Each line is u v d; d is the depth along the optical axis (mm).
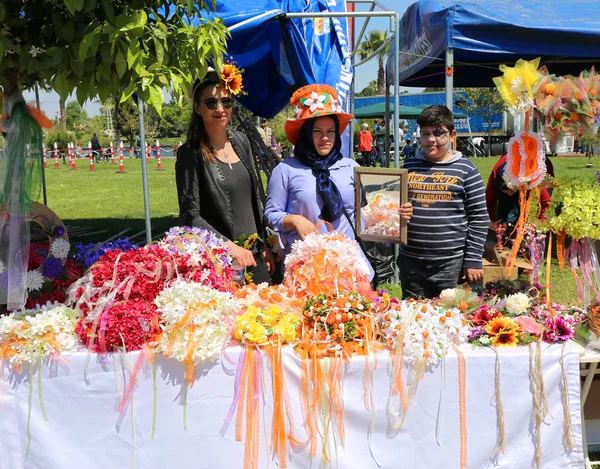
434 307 2348
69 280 2678
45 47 2332
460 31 5488
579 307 2744
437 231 3193
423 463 2281
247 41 5250
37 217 2727
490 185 4633
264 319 2322
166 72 2215
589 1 5977
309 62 5289
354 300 2340
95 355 2225
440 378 2248
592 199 2527
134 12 2230
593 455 2656
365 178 2939
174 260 2391
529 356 2256
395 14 5219
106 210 11812
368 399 2242
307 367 2219
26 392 2240
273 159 5180
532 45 5465
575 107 2438
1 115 2562
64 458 2250
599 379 2674
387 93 7762
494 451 2277
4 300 2543
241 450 2246
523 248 3471
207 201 3014
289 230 2871
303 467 2250
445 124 3102
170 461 2258
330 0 5848
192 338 2148
